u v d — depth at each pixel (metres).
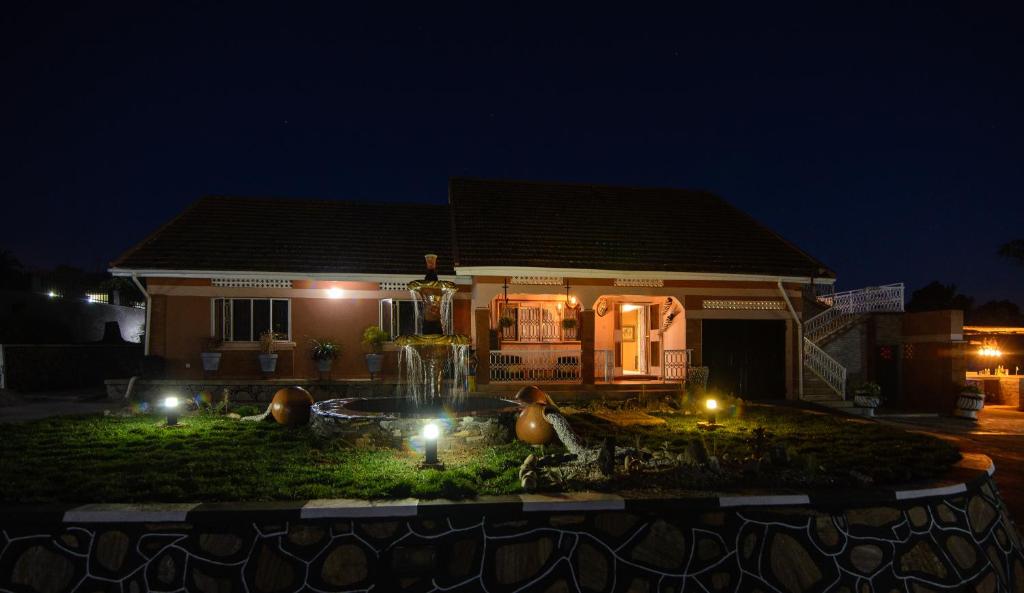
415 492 5.65
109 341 25.34
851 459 7.69
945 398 18.52
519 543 5.32
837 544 5.63
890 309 20.28
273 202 19.53
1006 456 11.96
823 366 18.31
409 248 17.69
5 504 5.36
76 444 8.48
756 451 7.54
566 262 16.19
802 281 17.39
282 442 8.72
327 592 5.07
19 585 4.98
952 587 5.82
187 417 11.51
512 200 19.72
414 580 5.17
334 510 5.25
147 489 5.89
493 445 8.73
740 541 5.51
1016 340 27.23
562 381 16.62
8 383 16.92
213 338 15.83
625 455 6.91
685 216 20.23
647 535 5.43
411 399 11.04
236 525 5.20
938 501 6.24
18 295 24.22
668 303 18.05
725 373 17.38
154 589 5.02
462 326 17.08
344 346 16.47
